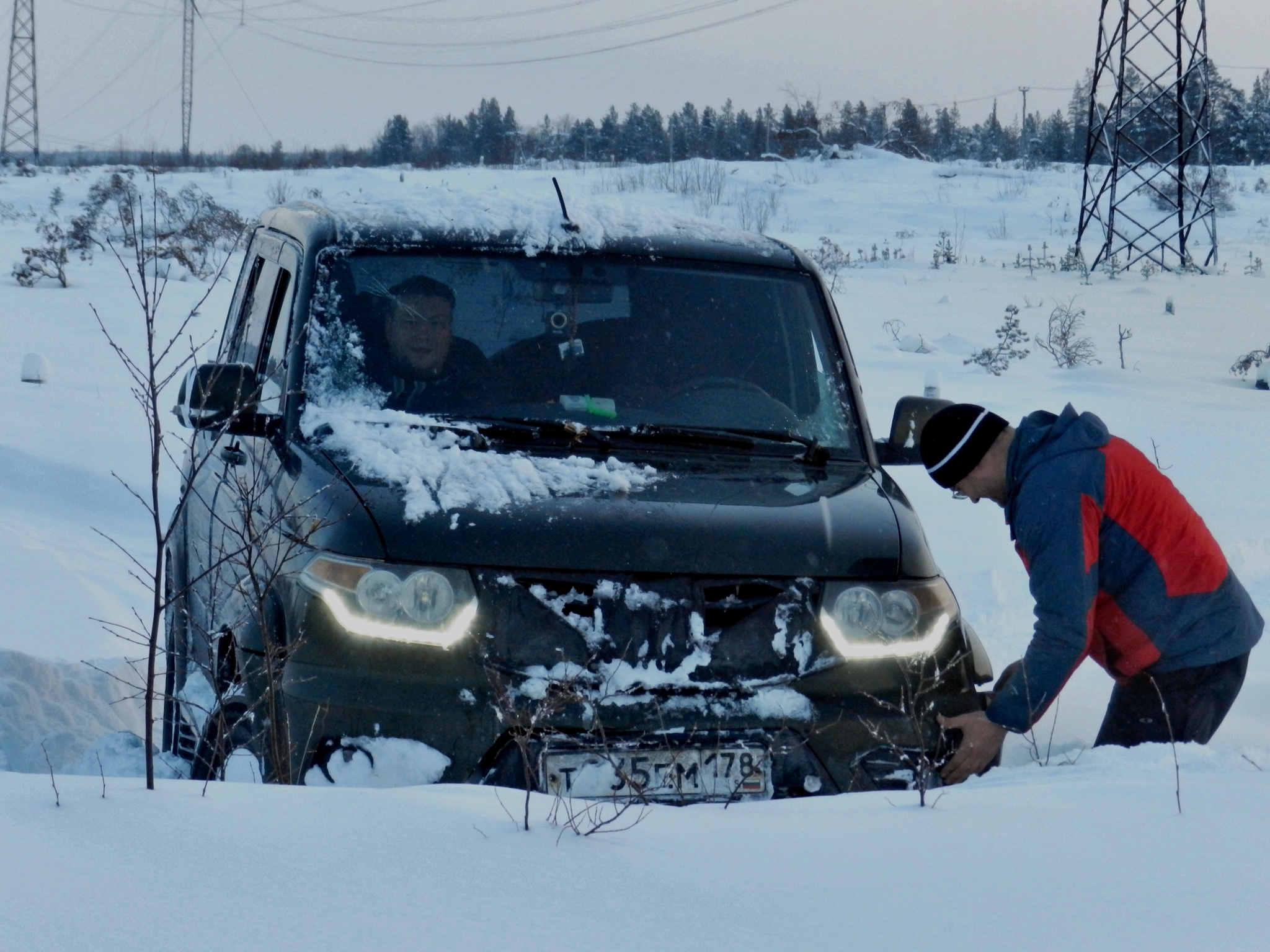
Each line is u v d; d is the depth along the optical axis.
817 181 93.25
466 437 6.92
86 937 3.38
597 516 6.20
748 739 5.86
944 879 4.07
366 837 4.20
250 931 3.48
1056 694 6.34
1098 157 127.19
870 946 3.55
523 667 5.81
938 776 6.18
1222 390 26.59
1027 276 50.31
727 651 5.99
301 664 5.83
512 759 5.66
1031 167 112.69
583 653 5.85
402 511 6.10
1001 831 4.59
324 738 5.68
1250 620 6.92
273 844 4.10
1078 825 4.65
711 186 80.38
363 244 7.71
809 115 131.38
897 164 106.81
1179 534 6.67
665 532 6.14
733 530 6.24
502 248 7.84
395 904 3.70
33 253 36.09
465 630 5.81
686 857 4.25
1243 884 4.01
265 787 4.75
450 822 4.41
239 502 7.20
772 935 3.62
